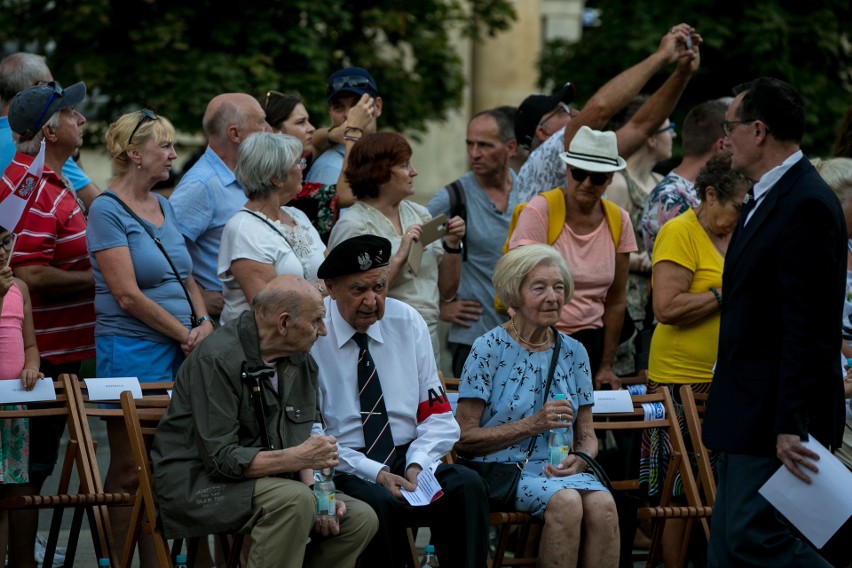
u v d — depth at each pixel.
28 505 9.37
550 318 10.22
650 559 10.67
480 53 36.09
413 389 10.07
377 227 11.20
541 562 9.77
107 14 25.25
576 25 44.00
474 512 9.56
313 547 9.23
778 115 8.75
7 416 9.56
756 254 8.68
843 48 29.66
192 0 25.59
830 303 8.52
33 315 10.94
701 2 28.45
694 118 12.77
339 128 12.66
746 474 8.84
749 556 8.88
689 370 11.21
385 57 29.89
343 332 9.99
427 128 29.78
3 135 10.96
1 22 26.34
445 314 12.42
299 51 25.62
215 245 11.41
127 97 25.20
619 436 12.96
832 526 8.53
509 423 10.17
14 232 10.12
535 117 13.63
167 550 9.20
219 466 8.99
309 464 9.01
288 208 11.16
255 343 9.24
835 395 8.68
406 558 9.83
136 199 10.62
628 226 11.94
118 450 10.22
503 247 12.11
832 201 8.62
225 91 24.69
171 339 10.59
